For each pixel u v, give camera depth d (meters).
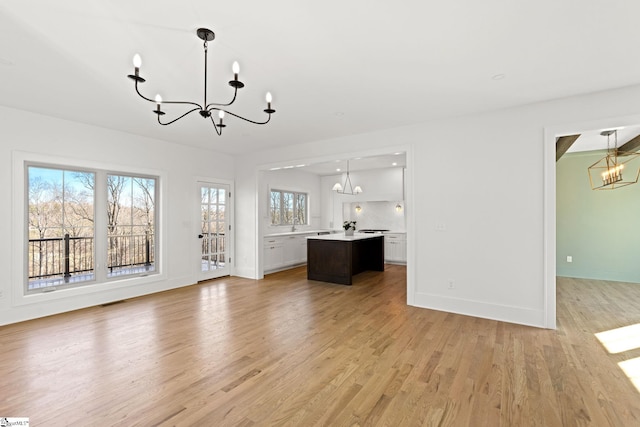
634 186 5.54
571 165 6.03
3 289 3.50
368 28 2.05
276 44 2.23
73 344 2.94
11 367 2.48
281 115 3.82
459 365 2.52
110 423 1.82
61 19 1.92
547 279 3.36
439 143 4.00
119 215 4.64
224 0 1.76
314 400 2.05
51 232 3.96
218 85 2.92
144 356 2.68
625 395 2.09
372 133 4.55
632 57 2.42
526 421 1.83
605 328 3.34
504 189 3.60
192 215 5.60
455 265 3.90
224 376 2.35
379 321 3.57
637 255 5.53
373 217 8.46
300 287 5.31
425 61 2.50
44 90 3.04
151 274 5.00
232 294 4.84
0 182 3.50
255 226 6.11
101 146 4.36
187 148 5.52
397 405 1.99
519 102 3.40
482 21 1.97
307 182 8.76
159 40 2.17
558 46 2.26
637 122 2.96
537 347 2.85
